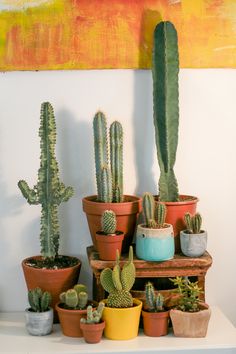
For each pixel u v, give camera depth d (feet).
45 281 7.38
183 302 7.11
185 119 7.89
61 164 7.89
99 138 7.43
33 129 7.83
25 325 7.53
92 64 7.70
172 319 7.04
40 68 7.70
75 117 7.84
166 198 7.55
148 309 7.14
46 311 7.15
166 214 7.41
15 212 7.93
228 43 7.75
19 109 7.80
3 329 7.39
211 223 8.05
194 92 7.86
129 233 7.47
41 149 7.46
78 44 7.67
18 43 7.66
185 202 7.40
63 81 7.78
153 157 7.93
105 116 7.59
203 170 7.97
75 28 7.64
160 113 7.52
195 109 7.88
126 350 6.75
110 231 7.11
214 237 8.06
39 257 7.84
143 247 7.16
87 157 7.90
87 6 7.63
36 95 7.79
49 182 7.46
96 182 7.84
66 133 7.86
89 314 6.86
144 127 7.88
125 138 7.89
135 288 7.62
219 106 7.89
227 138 7.95
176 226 7.45
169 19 7.69
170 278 7.52
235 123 7.93
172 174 7.54
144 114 7.86
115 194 7.47
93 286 7.82
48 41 7.66
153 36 7.59
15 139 7.84
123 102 7.84
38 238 7.97
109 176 7.33
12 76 7.74
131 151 7.91
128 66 7.72
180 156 7.94
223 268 8.10
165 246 7.13
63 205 7.96
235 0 7.70
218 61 7.77
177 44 7.51
